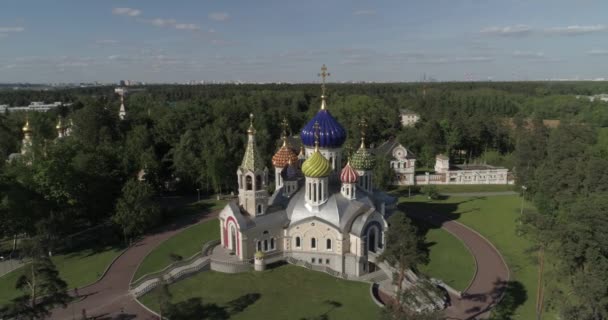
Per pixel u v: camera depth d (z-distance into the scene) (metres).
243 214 78.25
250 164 76.69
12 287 73.75
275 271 75.75
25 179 89.56
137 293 68.75
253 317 61.50
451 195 134.00
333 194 80.81
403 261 56.41
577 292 51.69
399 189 141.62
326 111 87.56
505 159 170.88
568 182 100.19
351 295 67.69
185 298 67.00
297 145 162.12
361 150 91.56
